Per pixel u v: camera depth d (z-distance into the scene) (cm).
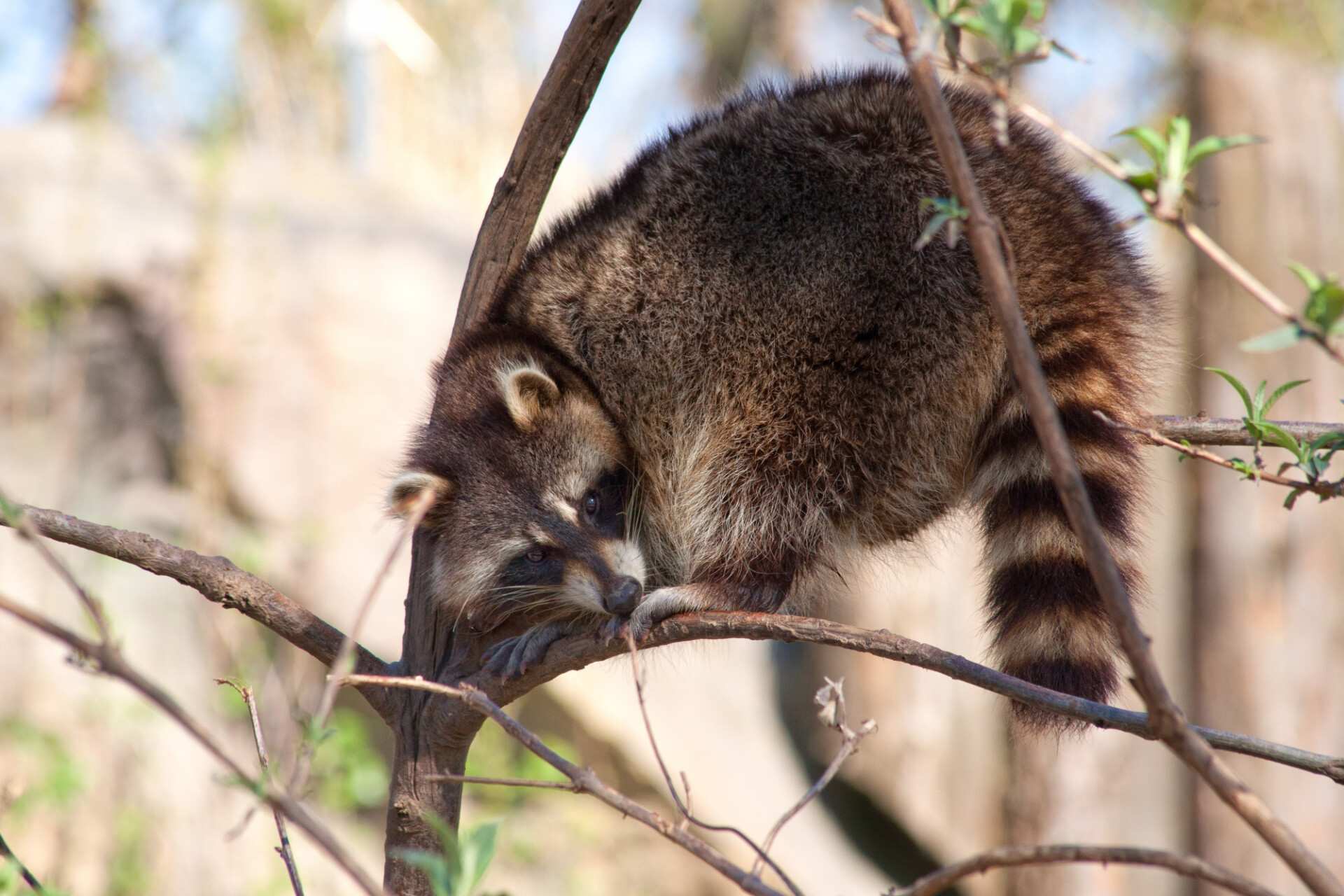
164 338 1159
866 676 1137
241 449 1162
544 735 1155
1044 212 517
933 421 521
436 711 431
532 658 455
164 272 1166
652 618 525
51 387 1155
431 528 583
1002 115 279
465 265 1306
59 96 1354
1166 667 1134
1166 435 514
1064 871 1125
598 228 579
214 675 1155
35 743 1041
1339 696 1120
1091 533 259
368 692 441
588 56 424
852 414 525
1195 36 1284
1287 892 1095
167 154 1306
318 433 1184
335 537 1163
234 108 1394
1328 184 1128
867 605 1136
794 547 533
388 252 1258
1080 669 436
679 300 547
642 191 569
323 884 1119
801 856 1148
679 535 577
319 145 1481
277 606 423
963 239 508
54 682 1113
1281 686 1110
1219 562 1125
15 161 1207
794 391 529
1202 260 1112
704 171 552
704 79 1723
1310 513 1120
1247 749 333
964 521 585
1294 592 1114
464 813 1127
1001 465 488
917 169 518
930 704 1127
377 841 1165
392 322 1227
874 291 518
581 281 575
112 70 1327
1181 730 254
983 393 512
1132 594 458
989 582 479
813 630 380
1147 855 246
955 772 1135
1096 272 516
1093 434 480
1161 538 1135
